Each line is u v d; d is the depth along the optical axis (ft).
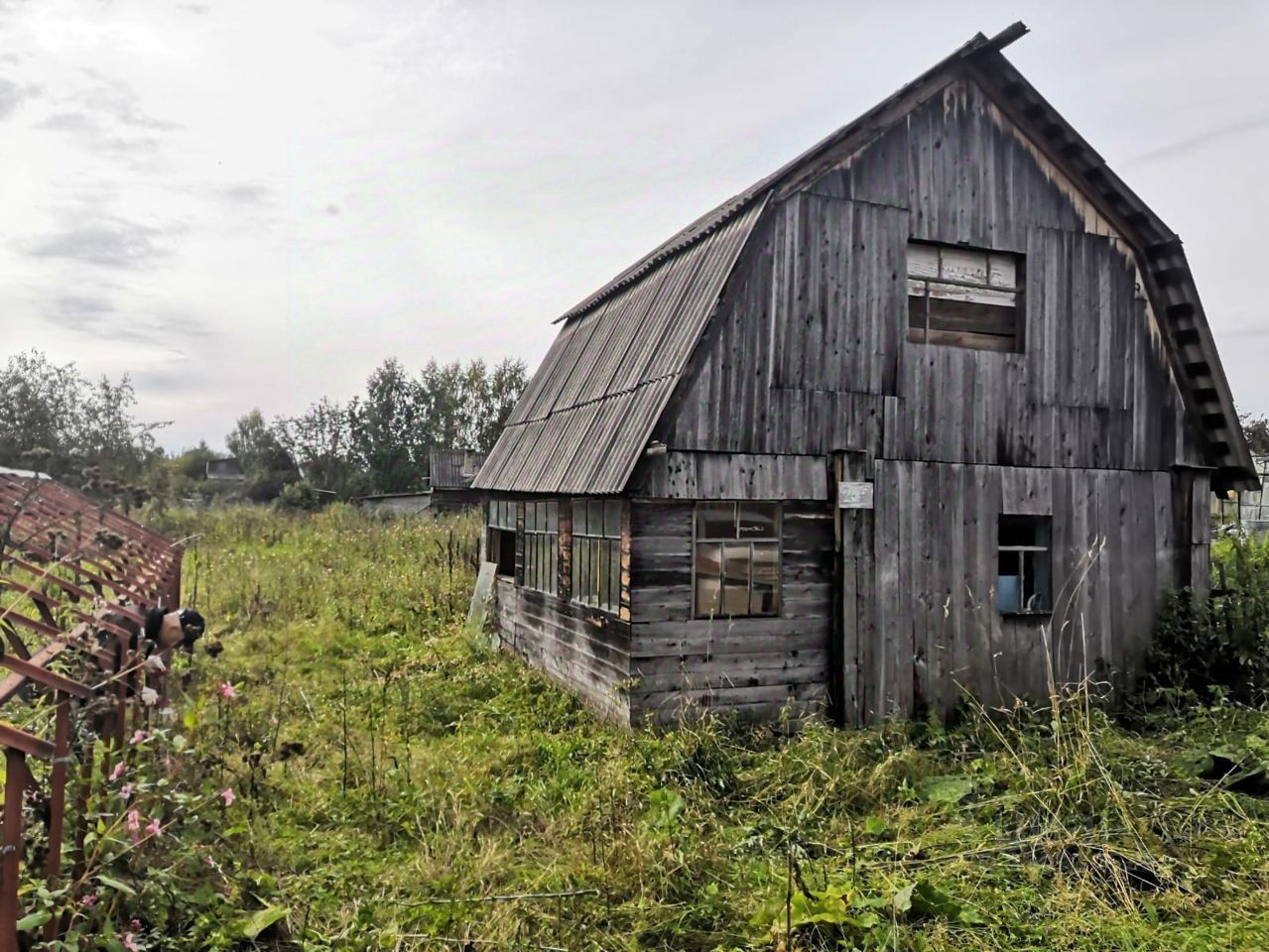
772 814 22.17
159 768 16.19
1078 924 16.43
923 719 30.53
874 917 15.99
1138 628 34.45
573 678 33.45
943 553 31.40
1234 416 35.17
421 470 223.30
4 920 9.84
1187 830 20.56
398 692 32.71
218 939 14.35
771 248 29.37
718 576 29.04
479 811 21.43
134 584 18.30
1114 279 34.60
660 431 27.71
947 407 31.78
